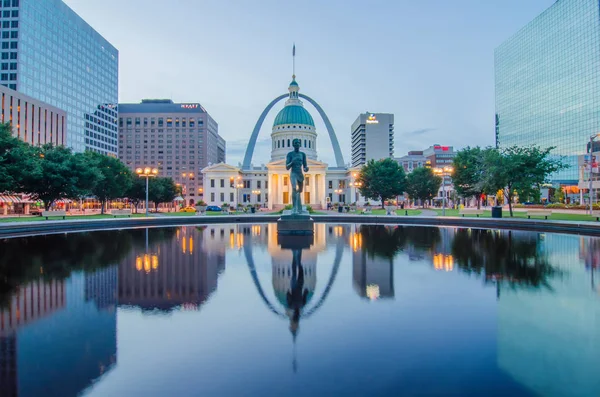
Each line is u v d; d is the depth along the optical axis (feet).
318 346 22.15
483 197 297.53
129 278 39.78
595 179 233.76
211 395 16.98
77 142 447.01
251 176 410.93
